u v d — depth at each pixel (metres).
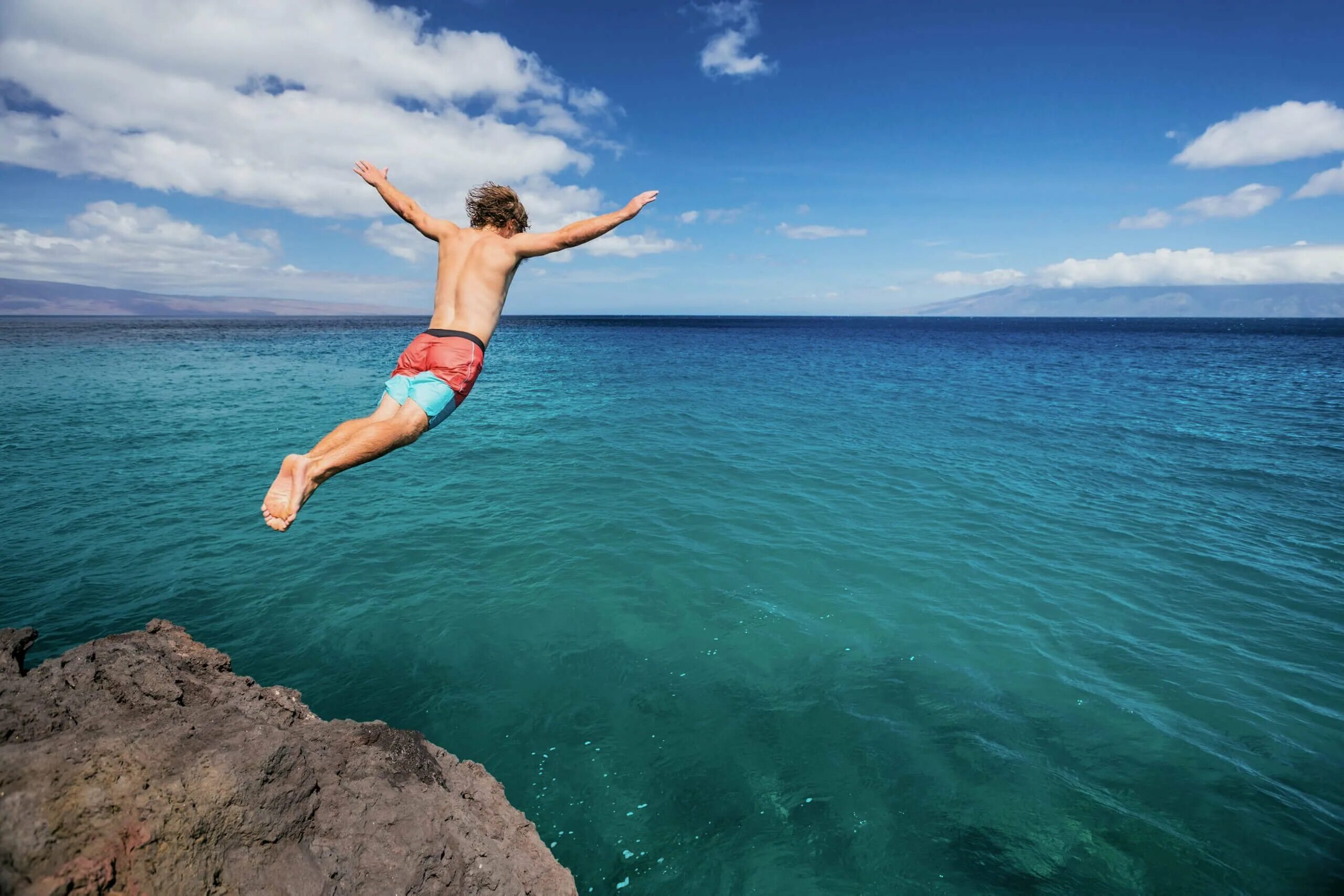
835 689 6.91
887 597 8.91
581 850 4.94
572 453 16.73
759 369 41.34
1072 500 13.12
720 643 7.73
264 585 8.98
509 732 6.17
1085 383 33.88
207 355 48.44
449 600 8.62
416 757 4.11
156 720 3.28
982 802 5.44
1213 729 6.34
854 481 14.31
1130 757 5.95
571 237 3.74
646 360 48.91
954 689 6.94
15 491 12.91
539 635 7.82
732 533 11.10
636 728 6.27
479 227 4.00
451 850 3.52
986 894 4.63
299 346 62.78
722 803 5.41
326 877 3.01
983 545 10.77
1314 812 5.32
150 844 2.55
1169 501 13.11
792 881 4.73
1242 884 4.67
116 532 10.81
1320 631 8.16
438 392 3.39
